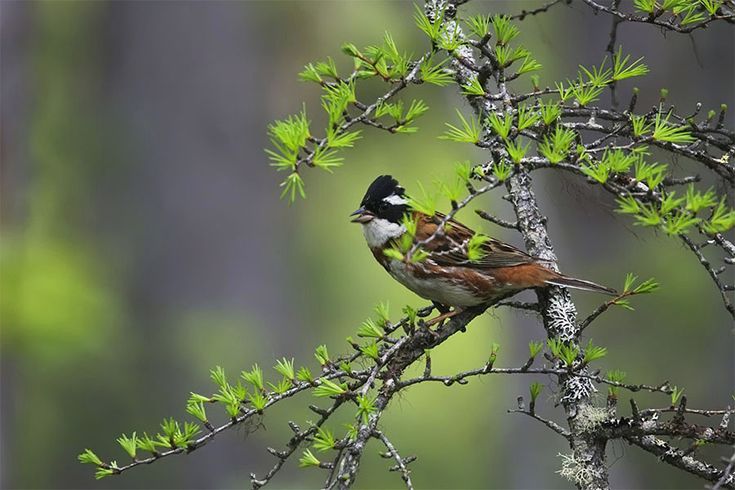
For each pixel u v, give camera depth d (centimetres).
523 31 1572
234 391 532
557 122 546
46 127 1942
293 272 1891
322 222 1809
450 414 1612
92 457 519
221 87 1947
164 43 1961
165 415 1805
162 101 1964
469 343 1636
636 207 469
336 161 480
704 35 1617
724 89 1614
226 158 1952
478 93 559
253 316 1914
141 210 1950
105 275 1886
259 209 1947
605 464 583
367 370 550
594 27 1633
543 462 1574
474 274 678
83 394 1734
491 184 472
